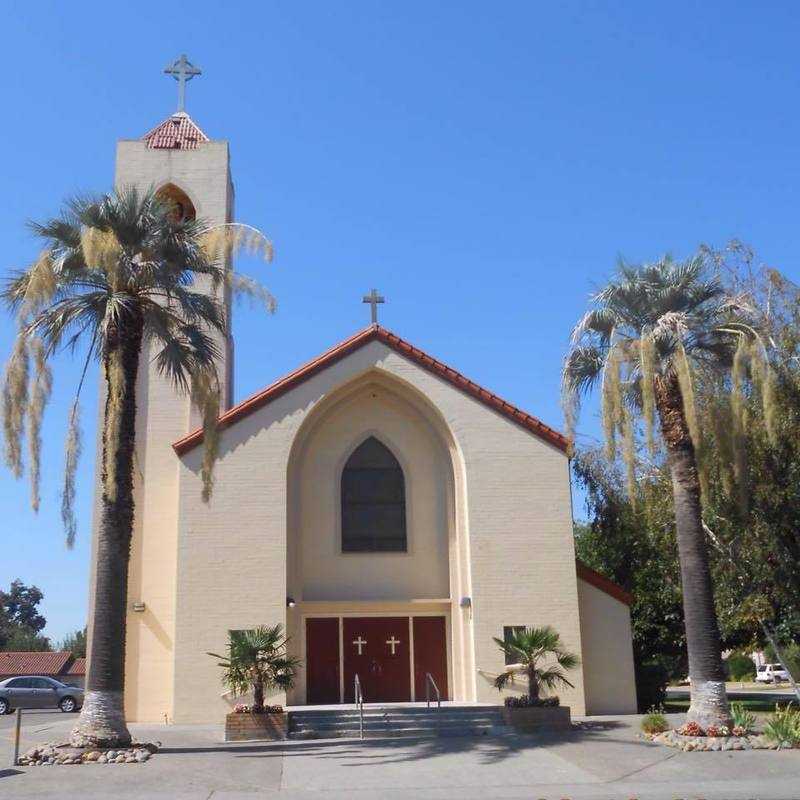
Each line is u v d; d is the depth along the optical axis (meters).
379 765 17.64
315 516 26.83
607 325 22.44
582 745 19.45
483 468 26.14
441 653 26.30
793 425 23.14
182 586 24.53
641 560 31.08
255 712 21.00
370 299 27.52
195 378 21.12
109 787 15.53
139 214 20.42
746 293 24.28
